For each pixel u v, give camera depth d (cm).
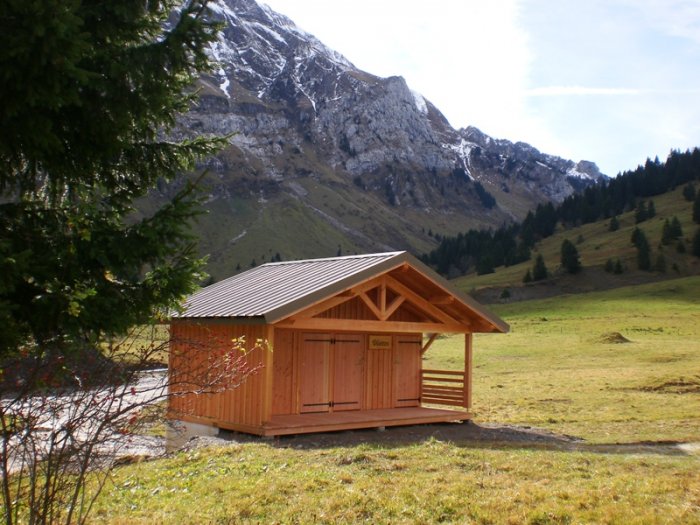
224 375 691
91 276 671
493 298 14288
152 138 771
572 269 15188
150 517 901
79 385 588
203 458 1299
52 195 726
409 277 1938
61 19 564
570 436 1794
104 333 650
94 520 882
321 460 1241
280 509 923
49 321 622
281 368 1795
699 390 2833
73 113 682
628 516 875
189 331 1820
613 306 10175
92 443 577
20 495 635
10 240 612
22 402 563
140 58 680
